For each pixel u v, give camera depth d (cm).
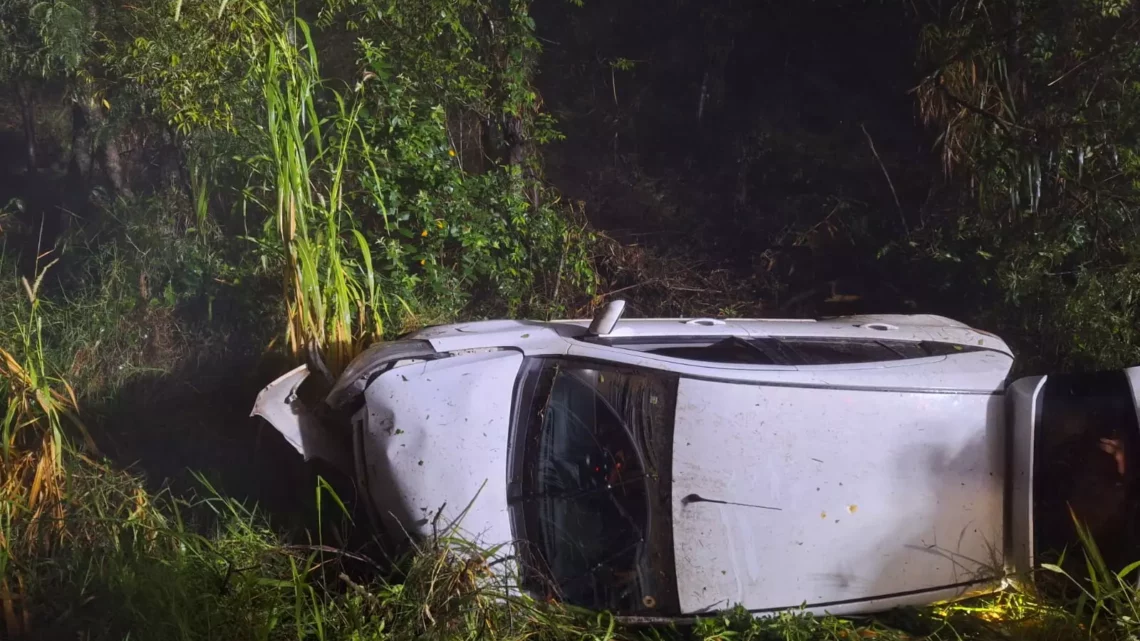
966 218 624
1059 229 568
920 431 322
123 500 369
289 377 385
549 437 329
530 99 640
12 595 320
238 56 466
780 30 934
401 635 290
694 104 937
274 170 500
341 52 623
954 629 320
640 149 896
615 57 959
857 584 317
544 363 344
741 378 321
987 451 326
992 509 324
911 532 318
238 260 578
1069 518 326
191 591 306
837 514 313
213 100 487
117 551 325
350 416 358
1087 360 523
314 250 440
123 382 509
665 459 314
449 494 310
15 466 356
